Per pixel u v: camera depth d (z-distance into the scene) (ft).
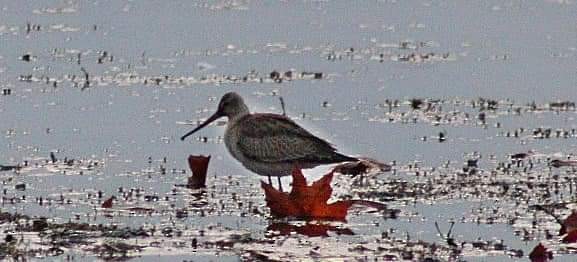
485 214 59.06
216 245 52.95
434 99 90.84
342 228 56.59
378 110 86.48
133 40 115.75
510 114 85.20
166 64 104.06
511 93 93.45
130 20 127.13
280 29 124.57
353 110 86.48
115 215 58.34
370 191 63.41
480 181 65.82
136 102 87.51
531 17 132.87
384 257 51.57
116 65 103.04
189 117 83.05
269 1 142.00
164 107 86.12
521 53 111.65
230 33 121.29
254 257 51.19
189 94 91.09
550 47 114.93
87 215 58.18
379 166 69.31
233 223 57.16
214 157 71.87
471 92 93.91
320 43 116.98
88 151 72.69
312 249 52.65
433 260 51.42
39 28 121.08
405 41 118.73
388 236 55.31
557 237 55.31
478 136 77.92
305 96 91.61
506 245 53.98
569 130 79.71
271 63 105.81
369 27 127.03
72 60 104.88
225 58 107.76
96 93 90.53
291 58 108.58
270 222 57.47
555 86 96.27
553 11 136.87
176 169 68.59
